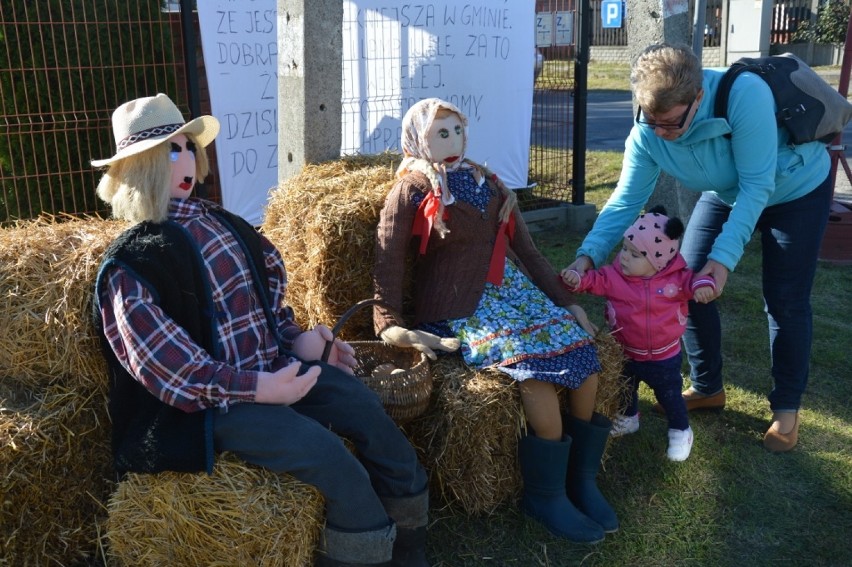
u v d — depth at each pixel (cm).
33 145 493
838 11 1980
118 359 237
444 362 307
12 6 473
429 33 636
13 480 243
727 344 462
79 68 497
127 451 235
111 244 247
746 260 616
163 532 234
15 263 262
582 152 728
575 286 333
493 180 330
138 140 242
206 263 248
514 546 289
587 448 302
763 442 357
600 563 281
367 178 363
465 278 312
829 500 318
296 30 396
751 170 312
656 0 462
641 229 320
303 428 236
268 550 230
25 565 252
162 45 532
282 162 423
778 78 318
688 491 323
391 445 260
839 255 613
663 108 298
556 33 748
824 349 454
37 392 263
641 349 330
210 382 231
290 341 279
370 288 344
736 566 282
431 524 299
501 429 296
